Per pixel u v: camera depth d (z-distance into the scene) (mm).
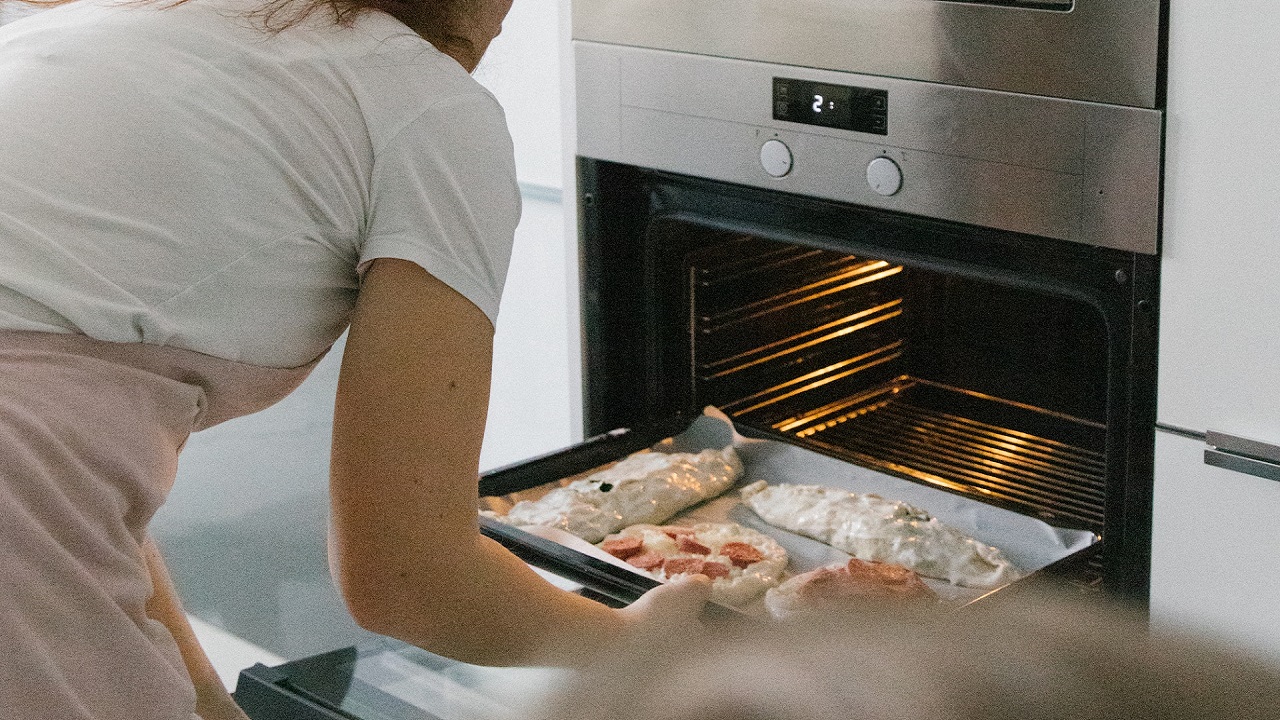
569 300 1920
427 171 893
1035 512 1646
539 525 1653
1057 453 1851
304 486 2549
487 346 904
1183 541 1414
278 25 916
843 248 1625
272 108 879
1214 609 1407
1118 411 1446
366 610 895
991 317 1874
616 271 1869
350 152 888
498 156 929
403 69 910
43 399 824
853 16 1504
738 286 1942
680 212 1770
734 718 280
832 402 2047
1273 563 1346
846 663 287
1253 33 1233
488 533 1554
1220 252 1309
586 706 297
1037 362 1846
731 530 1699
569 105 1816
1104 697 274
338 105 891
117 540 858
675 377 1910
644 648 323
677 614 1070
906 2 1459
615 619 1021
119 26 906
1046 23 1363
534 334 2482
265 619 2412
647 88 1717
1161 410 1397
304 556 2531
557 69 2285
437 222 884
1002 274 1498
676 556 1623
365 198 897
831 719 274
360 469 869
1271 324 1289
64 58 891
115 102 862
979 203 1469
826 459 1817
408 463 864
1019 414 1904
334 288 922
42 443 813
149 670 873
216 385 912
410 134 894
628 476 1780
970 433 1938
